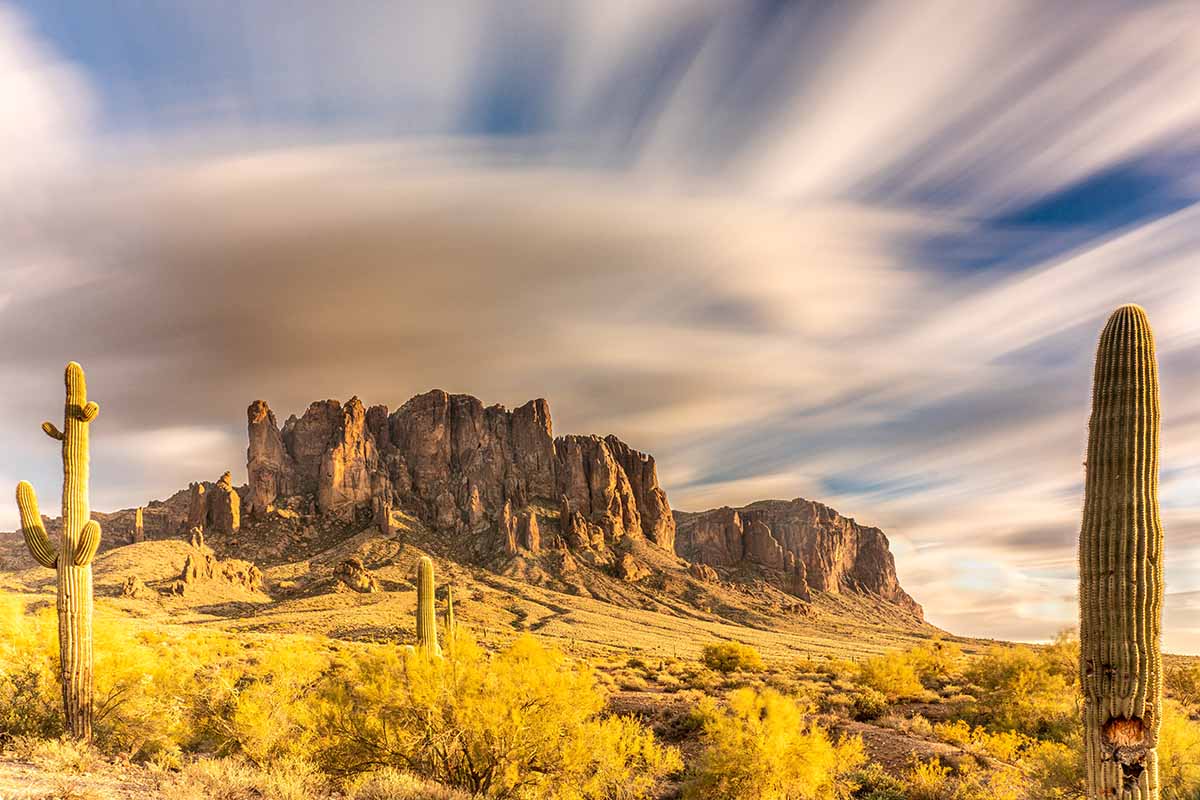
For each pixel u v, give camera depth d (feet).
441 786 42.98
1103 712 27.09
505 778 46.39
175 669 58.34
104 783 34.94
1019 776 58.54
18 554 606.14
